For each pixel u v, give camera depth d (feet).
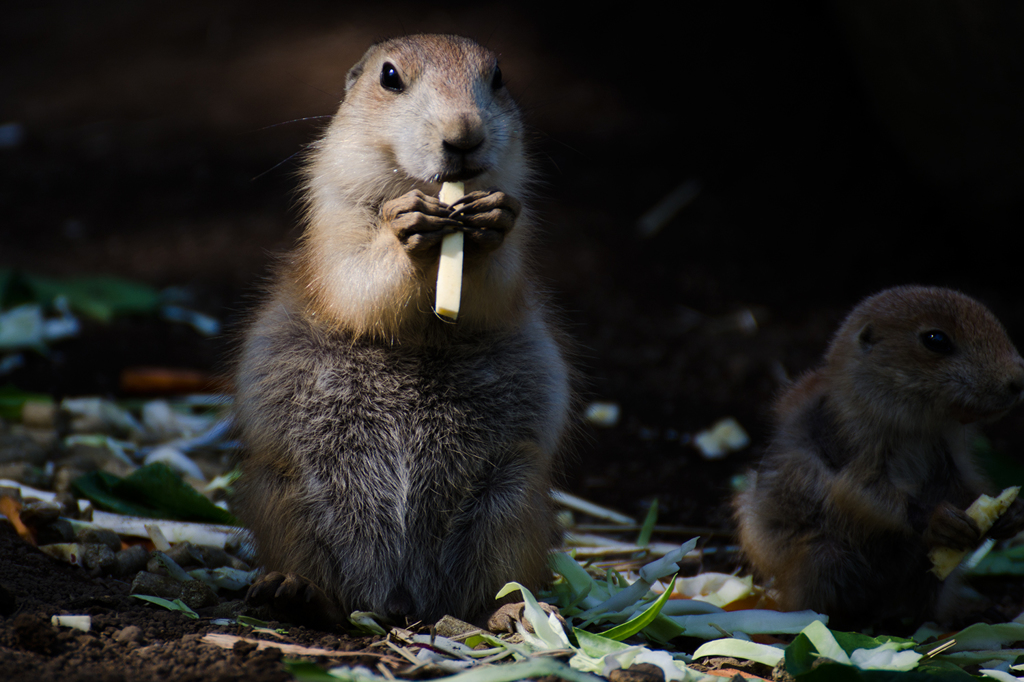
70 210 76.69
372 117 28.04
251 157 84.79
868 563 29.01
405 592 27.32
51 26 127.65
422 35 31.96
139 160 85.87
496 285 26.55
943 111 58.08
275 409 26.76
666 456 44.50
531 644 24.21
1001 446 43.32
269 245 69.62
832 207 68.90
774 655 24.03
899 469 28.55
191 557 30.09
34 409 41.16
